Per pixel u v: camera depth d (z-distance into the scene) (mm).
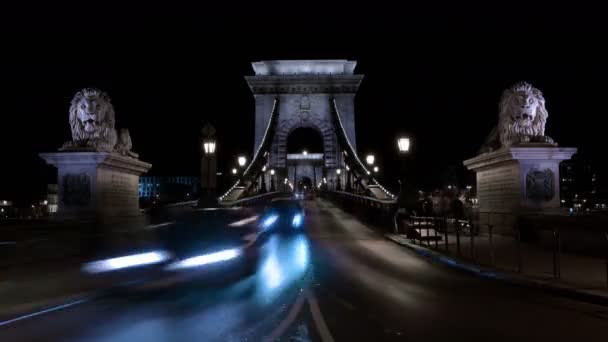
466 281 13805
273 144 102312
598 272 13898
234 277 14297
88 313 9773
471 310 10141
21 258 14453
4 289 11633
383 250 21453
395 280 13977
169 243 16359
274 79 103938
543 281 12578
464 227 26047
